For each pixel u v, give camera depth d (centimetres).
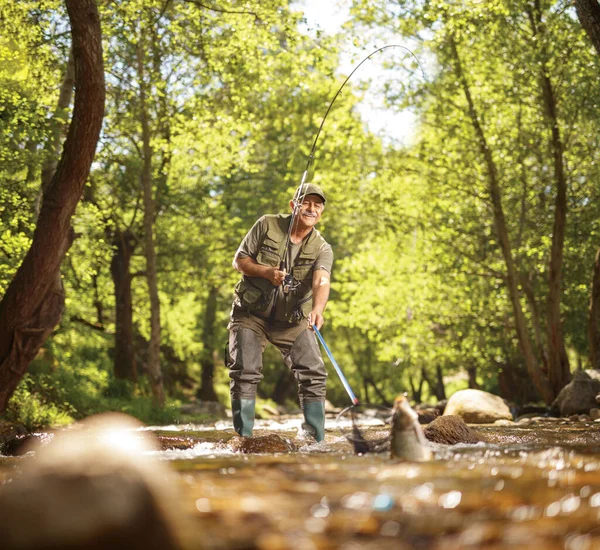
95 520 159
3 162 1152
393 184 2020
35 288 994
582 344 2130
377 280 2312
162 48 1669
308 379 603
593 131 1741
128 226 2164
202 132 1788
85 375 1936
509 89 1753
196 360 3100
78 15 916
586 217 1897
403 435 367
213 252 2456
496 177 1817
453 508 227
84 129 948
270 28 1538
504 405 1277
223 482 278
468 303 2091
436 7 1608
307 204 607
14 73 1238
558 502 235
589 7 1120
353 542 188
